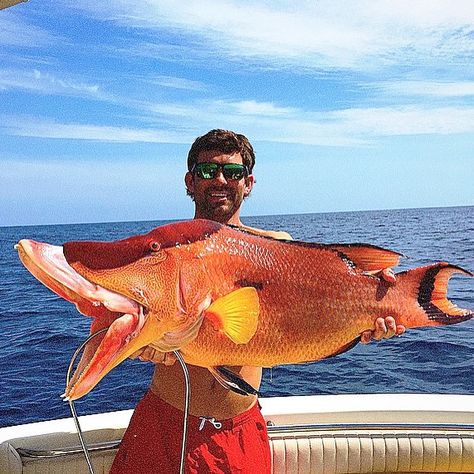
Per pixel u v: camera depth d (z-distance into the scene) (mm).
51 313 14648
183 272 1771
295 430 3023
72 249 1657
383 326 1999
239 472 2404
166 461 2414
